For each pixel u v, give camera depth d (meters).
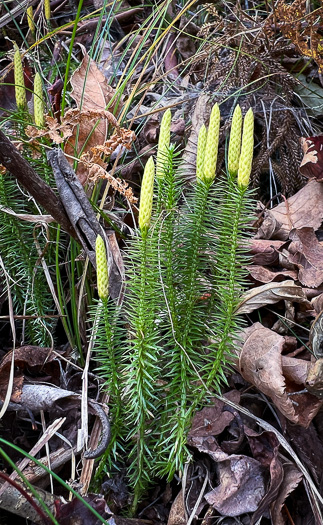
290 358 0.22
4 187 0.23
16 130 0.26
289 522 0.21
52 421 0.23
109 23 0.33
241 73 0.31
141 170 0.30
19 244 0.24
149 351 0.19
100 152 0.22
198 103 0.30
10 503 0.19
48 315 0.25
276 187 0.31
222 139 0.31
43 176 0.26
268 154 0.30
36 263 0.24
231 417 0.22
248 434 0.21
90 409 0.21
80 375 0.24
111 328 0.19
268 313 0.25
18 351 0.23
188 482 0.21
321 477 0.22
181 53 0.36
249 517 0.21
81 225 0.21
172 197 0.19
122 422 0.21
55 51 0.34
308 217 0.27
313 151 0.27
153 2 0.39
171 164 0.19
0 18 0.36
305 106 0.34
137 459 0.20
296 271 0.25
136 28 0.38
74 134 0.25
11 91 0.31
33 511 0.19
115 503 0.21
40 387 0.22
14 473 0.20
